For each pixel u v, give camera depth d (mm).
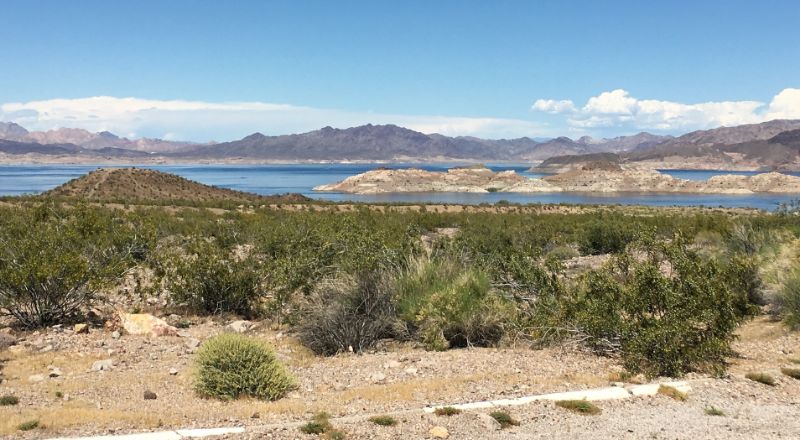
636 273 9664
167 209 52969
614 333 9742
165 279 15195
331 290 11688
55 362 9156
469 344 10812
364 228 21281
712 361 9016
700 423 6586
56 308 11945
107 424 6227
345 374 8820
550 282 11367
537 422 6520
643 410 6996
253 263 15164
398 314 11438
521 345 10727
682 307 9078
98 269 12734
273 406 7094
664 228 30625
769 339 11047
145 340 10680
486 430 6219
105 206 48719
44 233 12867
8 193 113625
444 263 12727
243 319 13281
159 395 7656
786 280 12492
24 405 6996
